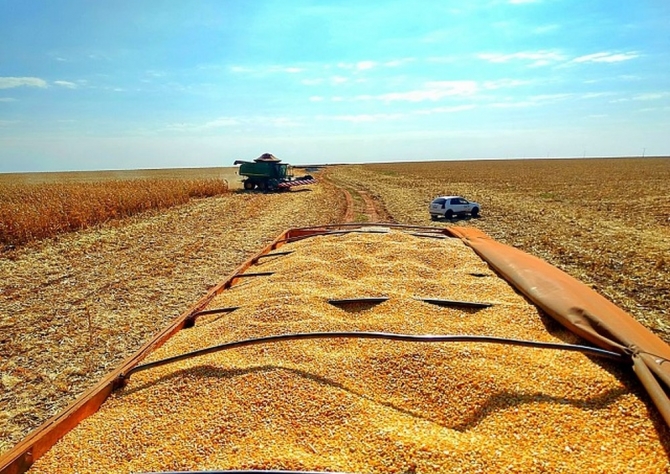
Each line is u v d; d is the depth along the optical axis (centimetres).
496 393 301
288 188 3541
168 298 804
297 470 220
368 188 3772
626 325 363
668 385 265
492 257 652
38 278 935
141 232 1527
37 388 486
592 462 233
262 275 639
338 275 605
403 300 479
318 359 350
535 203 2486
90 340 607
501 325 416
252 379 324
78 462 253
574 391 299
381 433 256
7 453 244
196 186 3073
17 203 1705
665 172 6350
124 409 311
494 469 226
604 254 1114
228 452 247
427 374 327
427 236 898
